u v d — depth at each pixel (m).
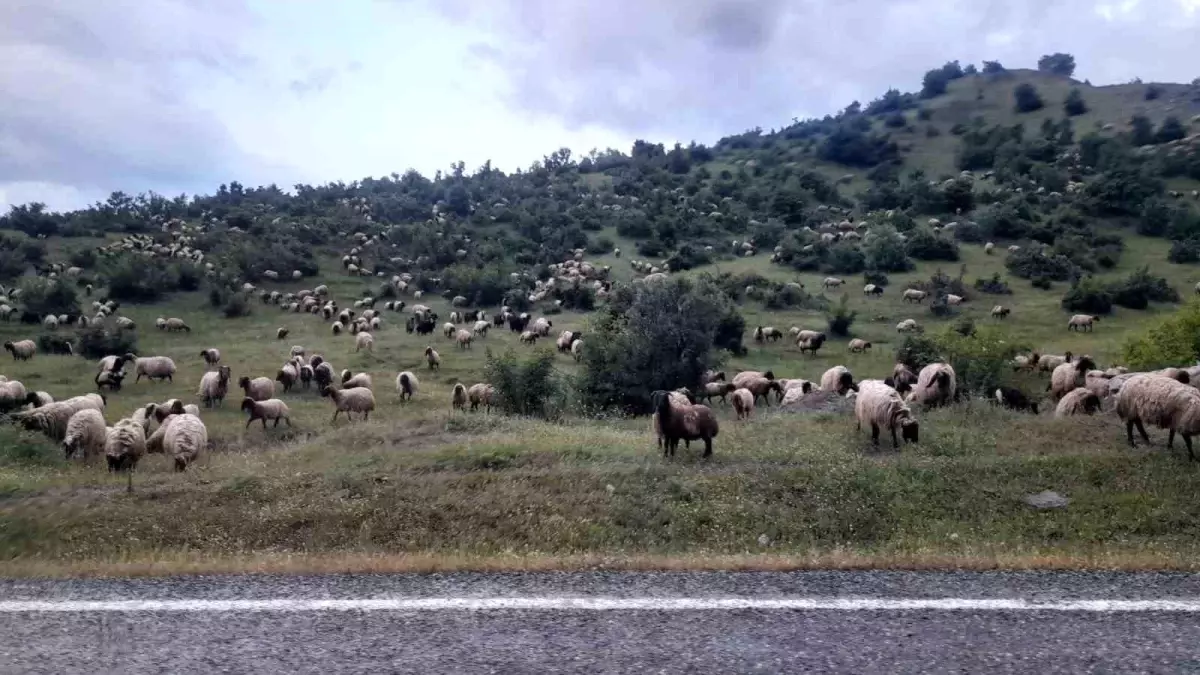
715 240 83.56
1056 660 5.80
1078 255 66.94
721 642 6.07
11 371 38.53
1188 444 13.70
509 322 56.03
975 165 108.69
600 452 15.33
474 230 92.12
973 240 75.44
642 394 28.58
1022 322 52.41
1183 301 56.22
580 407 27.77
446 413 22.12
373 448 18.19
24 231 88.44
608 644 6.04
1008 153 105.69
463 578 7.67
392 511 12.49
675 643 6.05
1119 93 138.75
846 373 24.89
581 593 7.16
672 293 30.25
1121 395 14.95
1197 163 91.50
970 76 163.25
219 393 30.28
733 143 155.88
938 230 78.31
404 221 102.69
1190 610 6.72
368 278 76.25
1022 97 137.25
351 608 6.82
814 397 22.98
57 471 16.80
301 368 35.44
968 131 123.31
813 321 54.03
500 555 9.01
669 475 13.52
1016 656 5.86
